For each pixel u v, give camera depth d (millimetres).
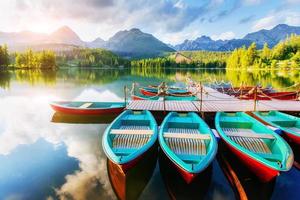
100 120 15281
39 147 10469
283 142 7996
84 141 11211
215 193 7047
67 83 38719
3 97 23719
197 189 7254
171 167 7836
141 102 16250
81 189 7133
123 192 6992
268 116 12086
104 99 22969
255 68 79812
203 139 8547
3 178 7777
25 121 14781
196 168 6242
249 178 7781
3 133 12430
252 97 18453
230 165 8734
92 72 81438
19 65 96000
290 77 46000
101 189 7137
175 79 46500
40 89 30375
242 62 84188
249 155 7234
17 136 11961
